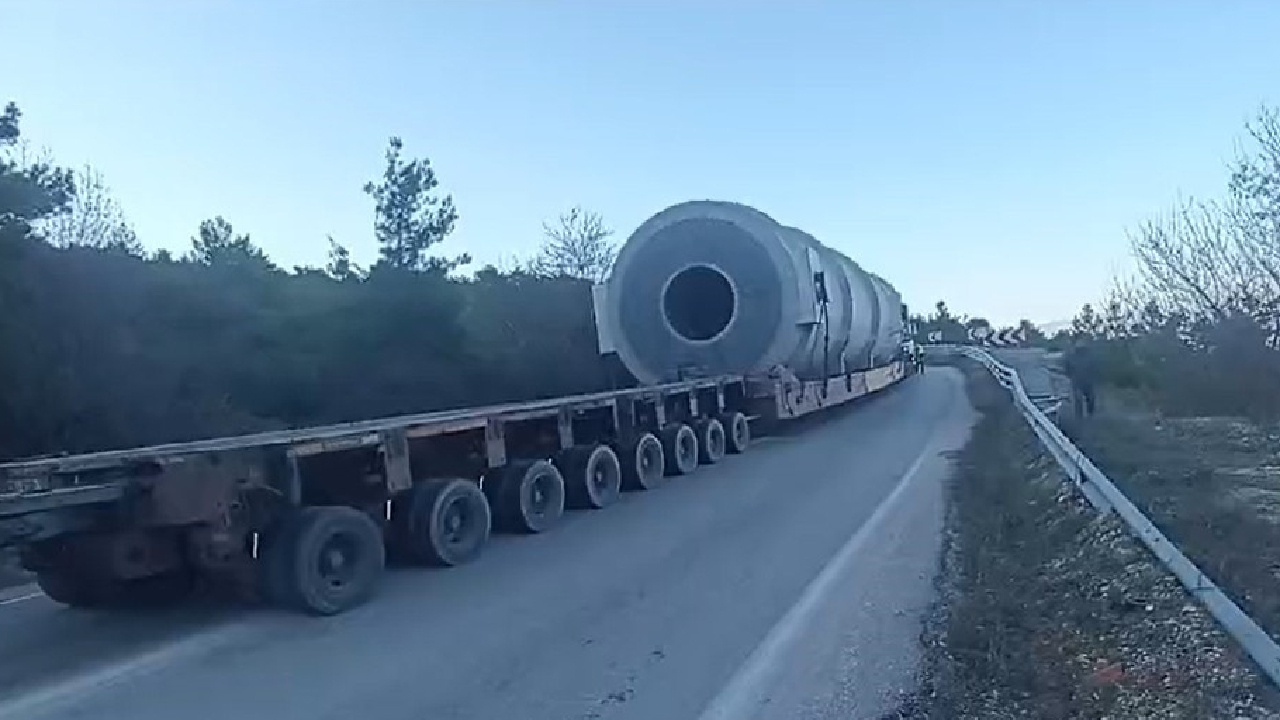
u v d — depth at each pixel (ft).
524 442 43.55
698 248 73.26
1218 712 18.15
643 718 20.22
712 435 62.13
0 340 50.62
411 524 34.30
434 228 100.32
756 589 30.14
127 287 65.41
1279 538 30.25
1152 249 65.10
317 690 22.61
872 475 53.42
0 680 23.93
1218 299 57.67
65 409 54.39
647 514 44.39
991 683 21.27
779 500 46.65
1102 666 21.49
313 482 31.89
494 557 36.35
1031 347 232.32
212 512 27.78
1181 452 51.80
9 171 55.26
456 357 85.20
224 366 69.00
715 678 22.41
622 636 25.86
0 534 24.09
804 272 73.97
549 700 21.42
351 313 80.33
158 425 60.29
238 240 83.82
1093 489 37.93
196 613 29.94
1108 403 79.51
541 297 108.37
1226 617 20.42
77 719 21.24
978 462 56.24
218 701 22.09
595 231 145.07
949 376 167.73
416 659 24.61
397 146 100.12
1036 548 34.06
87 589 29.66
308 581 28.68
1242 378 57.47
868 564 32.71
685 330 75.00
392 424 34.58
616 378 79.10
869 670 22.48
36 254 56.85
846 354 91.45
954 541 35.73
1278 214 51.96
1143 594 25.85
